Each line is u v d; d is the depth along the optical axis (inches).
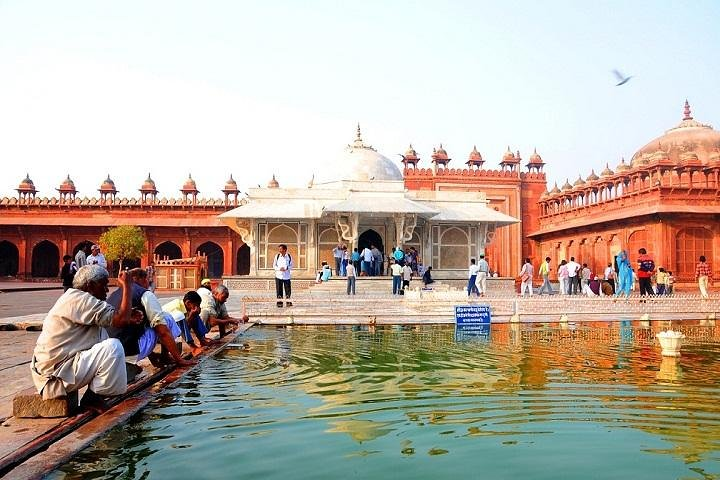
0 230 1127.6
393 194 736.3
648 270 510.9
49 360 120.1
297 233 738.2
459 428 118.5
